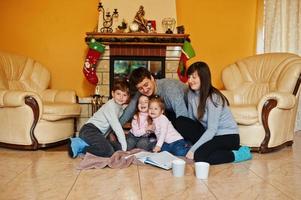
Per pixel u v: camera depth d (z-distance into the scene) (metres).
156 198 1.85
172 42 4.18
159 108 2.83
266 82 3.80
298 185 2.13
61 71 4.54
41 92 4.03
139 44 4.21
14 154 2.98
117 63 4.33
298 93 3.51
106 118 2.88
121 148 2.81
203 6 4.55
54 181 2.15
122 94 2.83
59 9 4.48
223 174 2.37
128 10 4.36
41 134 3.20
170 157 2.58
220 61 4.59
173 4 4.40
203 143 2.65
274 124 3.16
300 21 4.46
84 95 4.56
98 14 4.45
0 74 3.52
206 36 4.57
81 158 2.80
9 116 3.20
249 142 3.18
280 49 4.49
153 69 4.33
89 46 4.13
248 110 3.16
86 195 1.89
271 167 2.60
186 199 1.84
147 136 3.01
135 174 2.32
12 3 4.45
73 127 3.77
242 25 4.57
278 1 4.43
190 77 2.70
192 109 2.85
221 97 2.69
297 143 3.73
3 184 2.08
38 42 4.50
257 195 1.93
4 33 4.46
